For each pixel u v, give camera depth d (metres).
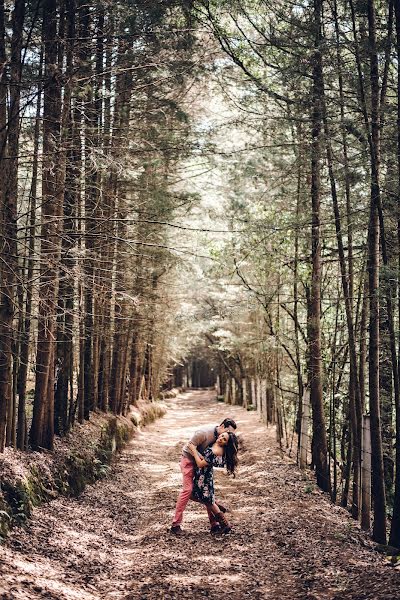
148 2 8.85
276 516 8.54
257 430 19.38
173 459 15.17
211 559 6.67
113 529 8.11
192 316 22.05
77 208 10.58
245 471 12.70
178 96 12.27
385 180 8.25
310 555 6.80
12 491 7.31
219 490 10.83
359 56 8.55
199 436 7.75
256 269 16.33
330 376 13.41
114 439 14.65
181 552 6.93
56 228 8.86
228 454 7.73
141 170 10.05
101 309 13.16
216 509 7.65
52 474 8.98
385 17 9.51
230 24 11.28
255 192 11.76
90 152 8.13
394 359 7.96
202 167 13.65
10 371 7.96
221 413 29.28
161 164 11.88
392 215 8.29
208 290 21.34
